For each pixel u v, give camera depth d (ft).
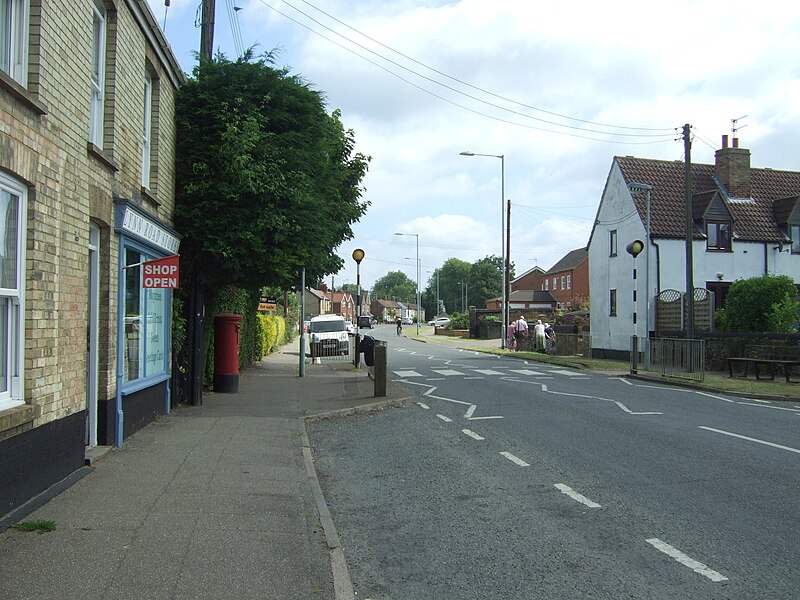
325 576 15.39
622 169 99.45
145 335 33.86
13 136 18.29
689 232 69.05
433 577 15.89
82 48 23.73
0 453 17.72
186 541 17.19
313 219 42.96
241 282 45.27
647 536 18.58
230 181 40.29
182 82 40.37
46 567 15.15
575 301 180.04
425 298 499.92
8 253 18.83
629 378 67.41
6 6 19.35
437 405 46.09
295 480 23.95
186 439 30.73
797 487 23.67
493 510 21.34
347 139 71.36
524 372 72.59
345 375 66.95
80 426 23.81
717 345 72.49
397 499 22.81
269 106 42.39
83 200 23.97
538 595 14.76
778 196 103.55
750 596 14.60
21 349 19.31
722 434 34.22
